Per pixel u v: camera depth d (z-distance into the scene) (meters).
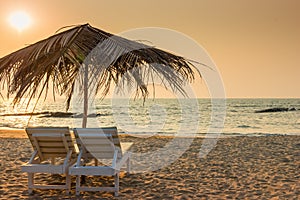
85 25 5.73
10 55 5.61
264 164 8.30
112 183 6.36
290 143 12.10
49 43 5.45
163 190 5.97
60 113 34.62
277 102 66.00
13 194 5.62
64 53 5.17
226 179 6.81
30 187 5.65
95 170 5.41
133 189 6.01
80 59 5.44
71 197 5.48
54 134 5.66
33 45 5.64
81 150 5.77
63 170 5.49
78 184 5.60
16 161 8.78
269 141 12.75
